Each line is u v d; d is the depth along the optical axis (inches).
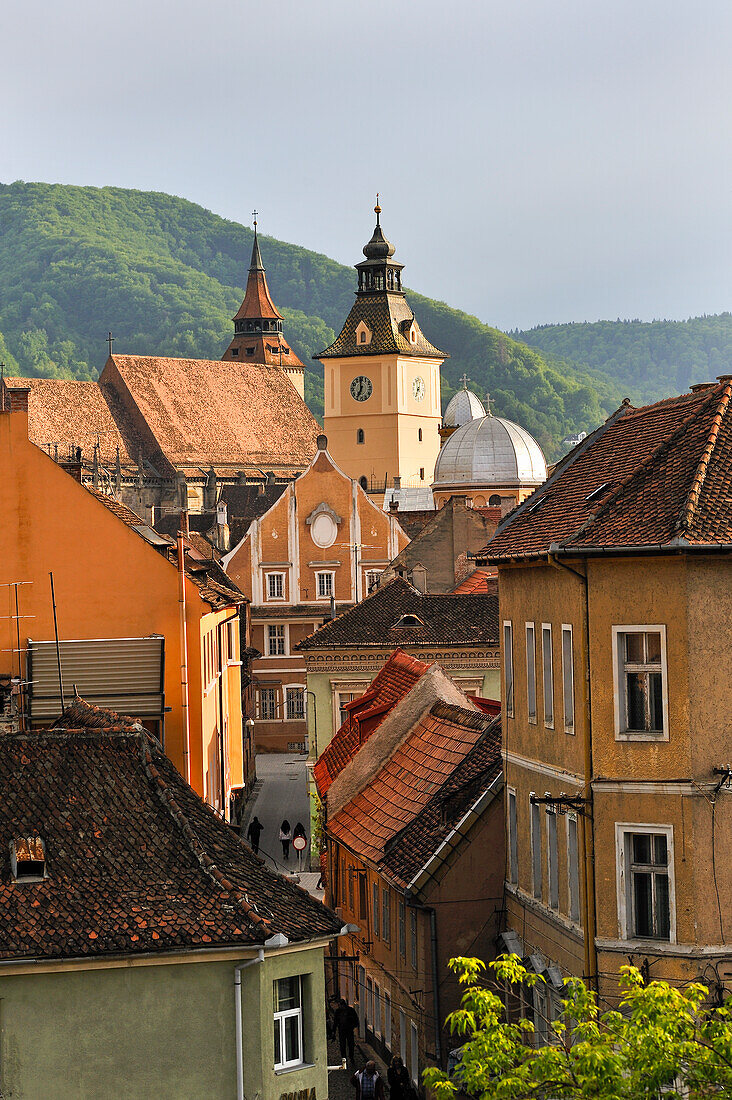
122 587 2743.6
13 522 2743.6
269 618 6673.2
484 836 2306.8
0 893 1486.2
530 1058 1338.6
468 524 5403.5
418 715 2952.8
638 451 2110.0
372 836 2662.4
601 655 1886.1
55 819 1573.6
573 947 1956.2
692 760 1833.2
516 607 2233.0
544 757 2091.5
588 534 1904.5
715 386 2129.7
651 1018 1320.1
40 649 2709.2
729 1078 1283.2
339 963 2987.2
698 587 1838.1
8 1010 1445.6
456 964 1439.5
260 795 5452.8
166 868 1542.8
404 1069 2239.2
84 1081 1453.0
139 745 1675.7
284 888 1599.4
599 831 1877.5
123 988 1462.8
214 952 1467.8
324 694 4183.1
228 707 3553.2
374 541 6756.9
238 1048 1473.9
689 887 1824.6
